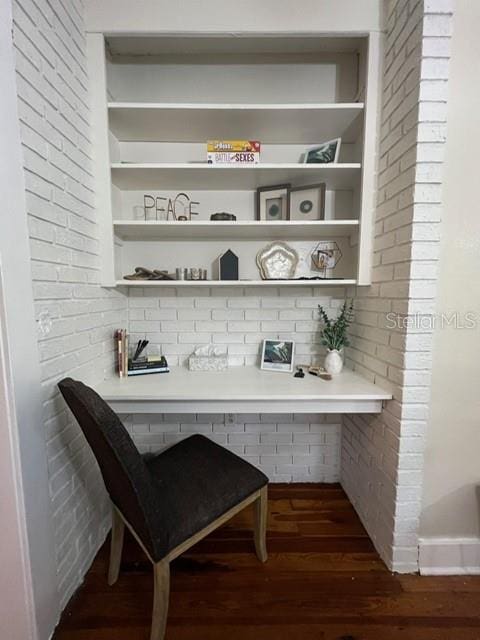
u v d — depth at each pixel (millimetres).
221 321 1717
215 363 1615
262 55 1520
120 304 1611
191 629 1032
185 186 1579
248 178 1471
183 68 1525
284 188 1531
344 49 1486
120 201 1593
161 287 1688
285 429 1789
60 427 1054
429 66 1012
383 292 1281
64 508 1079
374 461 1368
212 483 1113
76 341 1166
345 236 1646
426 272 1095
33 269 902
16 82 824
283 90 1539
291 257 1642
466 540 1224
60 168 1048
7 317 802
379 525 1321
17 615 888
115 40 1378
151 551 896
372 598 1137
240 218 1634
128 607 1096
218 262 1667
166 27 1246
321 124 1426
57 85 1028
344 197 1616
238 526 1480
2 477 836
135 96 1534
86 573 1222
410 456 1177
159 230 1497
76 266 1161
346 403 1271
